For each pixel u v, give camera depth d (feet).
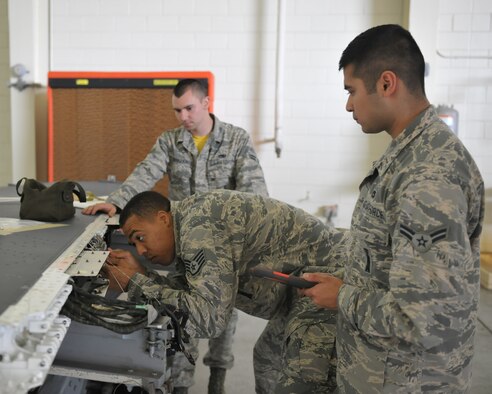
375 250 3.42
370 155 13.03
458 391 3.45
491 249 13.48
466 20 12.57
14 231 4.58
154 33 13.07
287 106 13.03
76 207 6.19
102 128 12.34
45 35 13.23
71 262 3.71
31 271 3.27
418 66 3.27
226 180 7.99
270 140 13.21
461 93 12.81
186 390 6.55
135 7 13.02
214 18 12.92
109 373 3.79
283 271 5.03
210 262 4.34
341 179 13.19
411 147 3.25
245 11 12.84
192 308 4.09
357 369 3.57
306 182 13.28
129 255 4.78
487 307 10.65
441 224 2.91
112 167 12.42
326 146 13.11
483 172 13.05
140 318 3.67
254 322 9.89
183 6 12.93
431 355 3.33
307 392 4.49
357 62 3.34
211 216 4.61
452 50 12.69
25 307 2.64
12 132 13.39
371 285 3.43
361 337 3.55
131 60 13.19
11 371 2.50
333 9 12.64
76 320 3.51
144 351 3.81
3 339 2.50
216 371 6.98
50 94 12.37
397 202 3.22
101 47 13.19
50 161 12.59
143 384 3.75
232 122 13.21
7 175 14.60
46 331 2.65
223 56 13.01
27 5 13.01
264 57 12.92
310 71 12.86
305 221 5.19
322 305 3.63
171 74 12.08
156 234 4.67
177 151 8.05
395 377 3.41
